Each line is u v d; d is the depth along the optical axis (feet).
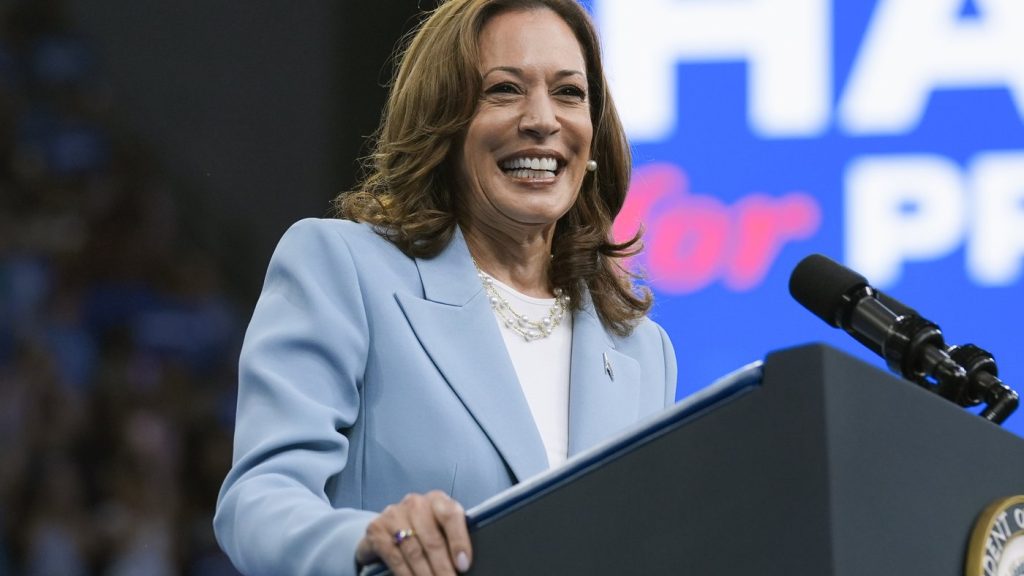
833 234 28.07
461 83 14.99
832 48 28.37
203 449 29.55
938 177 28.07
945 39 28.30
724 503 8.89
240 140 29.50
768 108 28.35
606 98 16.31
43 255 29.45
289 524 11.33
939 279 27.91
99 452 29.14
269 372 13.34
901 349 11.80
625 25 28.60
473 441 13.41
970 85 28.19
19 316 29.17
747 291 28.04
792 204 28.17
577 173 15.26
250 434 12.99
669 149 28.37
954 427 9.57
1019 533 9.65
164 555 29.09
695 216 28.25
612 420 14.69
